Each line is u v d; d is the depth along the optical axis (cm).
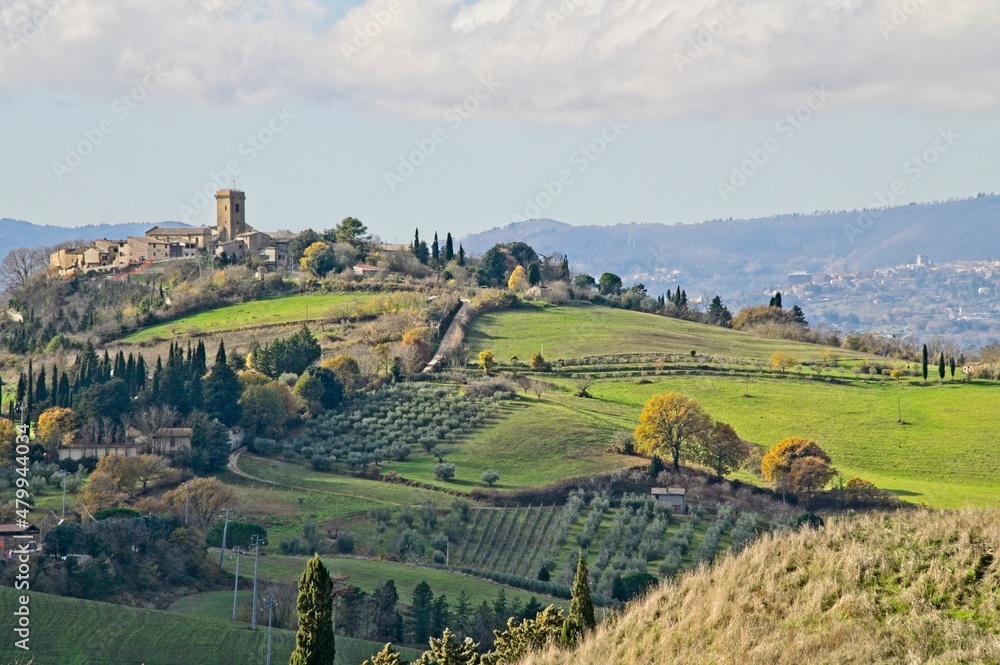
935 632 7125
